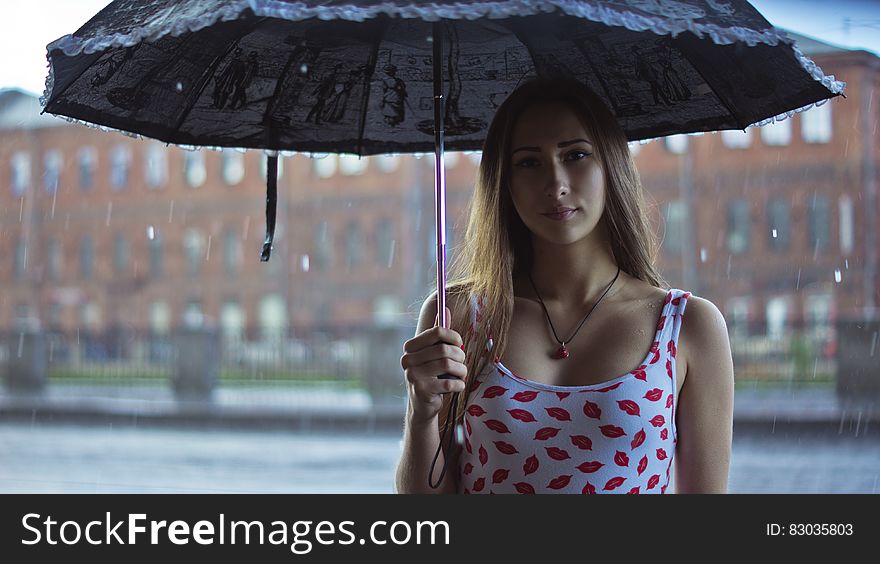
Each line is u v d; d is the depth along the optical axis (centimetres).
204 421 1956
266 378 2328
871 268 4200
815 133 4316
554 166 243
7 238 5606
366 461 1366
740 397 1895
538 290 255
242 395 2214
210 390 2236
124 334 2497
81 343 2527
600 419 230
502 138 252
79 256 5556
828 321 2019
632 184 253
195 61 265
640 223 253
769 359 2038
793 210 4344
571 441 231
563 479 230
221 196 5359
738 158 4422
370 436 1680
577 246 252
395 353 2031
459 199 4547
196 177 5419
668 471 238
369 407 1953
